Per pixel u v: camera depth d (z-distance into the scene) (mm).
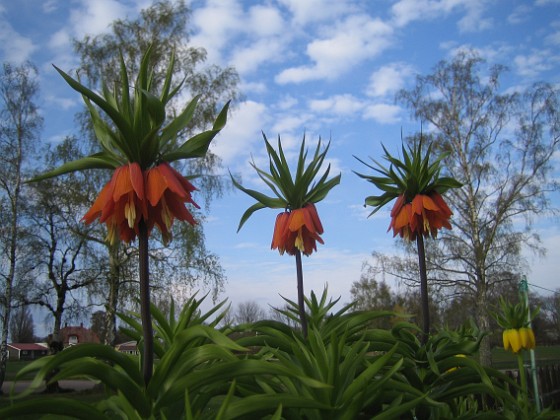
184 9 21000
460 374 3428
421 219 3809
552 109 24188
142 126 2271
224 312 2824
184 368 2033
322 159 3984
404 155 3969
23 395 1698
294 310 4156
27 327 70875
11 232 21328
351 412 2213
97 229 19938
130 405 1983
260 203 4062
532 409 4316
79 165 2268
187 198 2238
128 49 19844
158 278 19891
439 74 25516
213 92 21062
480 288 24219
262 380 2578
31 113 22156
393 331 3498
